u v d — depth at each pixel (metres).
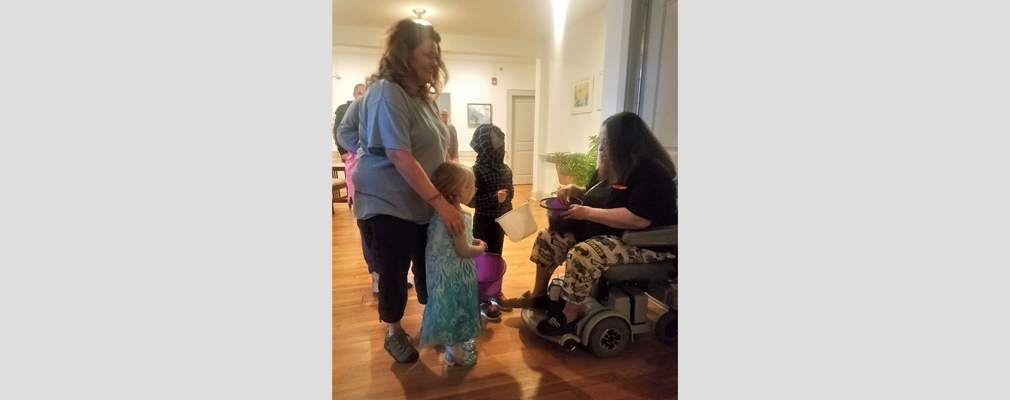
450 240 1.35
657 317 1.83
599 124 1.75
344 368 1.46
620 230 1.59
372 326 1.67
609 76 1.73
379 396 1.36
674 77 1.64
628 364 1.57
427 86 1.28
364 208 1.30
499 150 1.63
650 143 1.57
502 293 1.82
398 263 1.36
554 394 1.40
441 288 1.36
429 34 1.22
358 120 1.35
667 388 1.45
